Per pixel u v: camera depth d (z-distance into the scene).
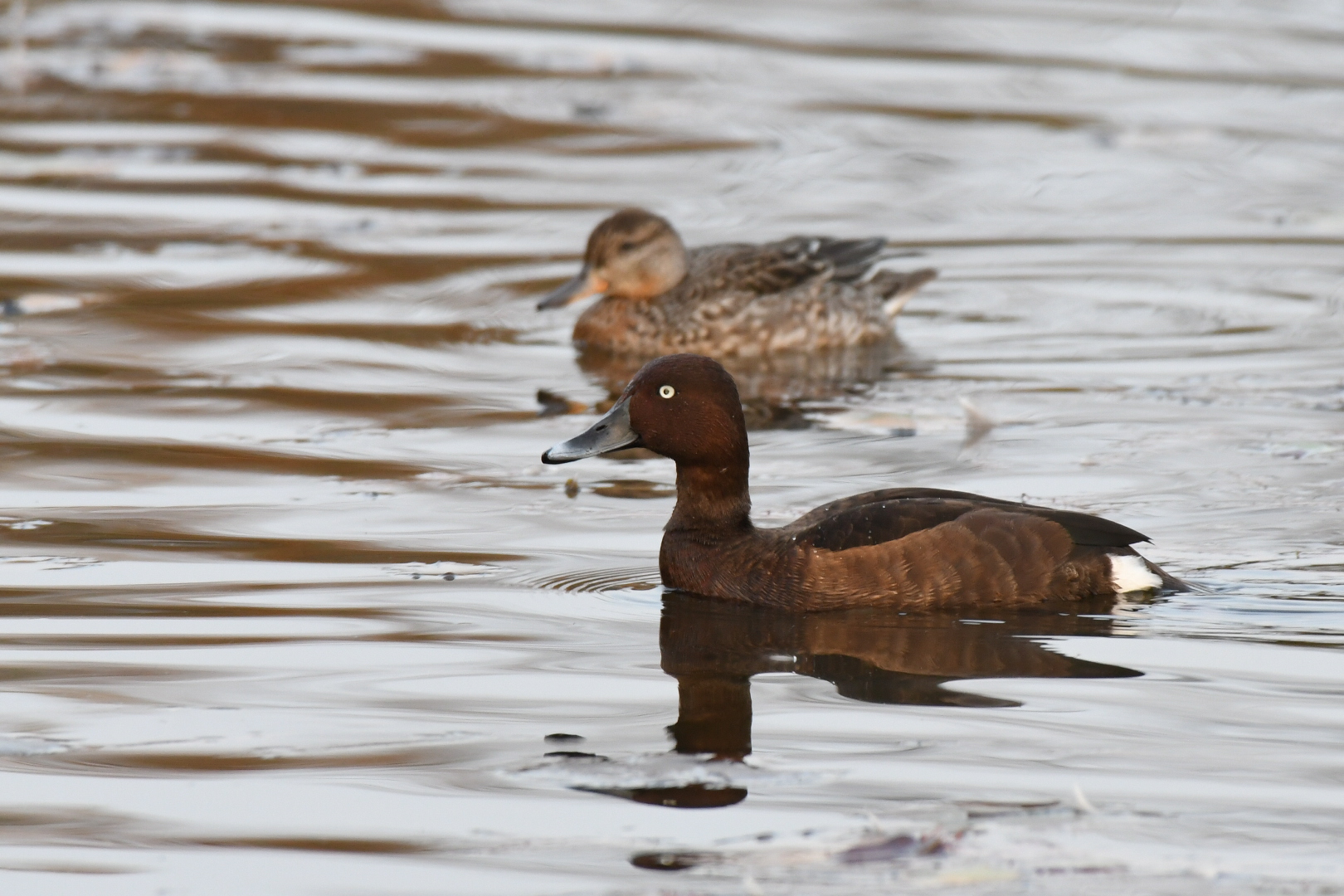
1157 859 7.42
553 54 30.98
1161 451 14.39
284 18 32.84
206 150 25.25
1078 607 10.92
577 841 7.66
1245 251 21.62
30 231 21.31
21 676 9.59
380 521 12.62
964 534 11.02
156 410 15.39
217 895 7.19
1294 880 7.22
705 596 11.27
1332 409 15.68
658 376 11.53
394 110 27.56
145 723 8.99
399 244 21.52
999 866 7.36
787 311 18.59
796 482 13.65
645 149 26.11
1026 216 23.25
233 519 12.57
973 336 18.81
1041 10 34.12
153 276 19.77
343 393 16.16
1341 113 27.97
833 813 7.91
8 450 14.13
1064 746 8.69
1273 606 10.86
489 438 14.91
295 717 9.09
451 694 9.43
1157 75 29.92
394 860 7.49
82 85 28.44
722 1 34.69
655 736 8.84
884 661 10.02
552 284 20.34
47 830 7.76
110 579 11.25
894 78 29.81
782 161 25.56
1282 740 8.75
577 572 11.66
